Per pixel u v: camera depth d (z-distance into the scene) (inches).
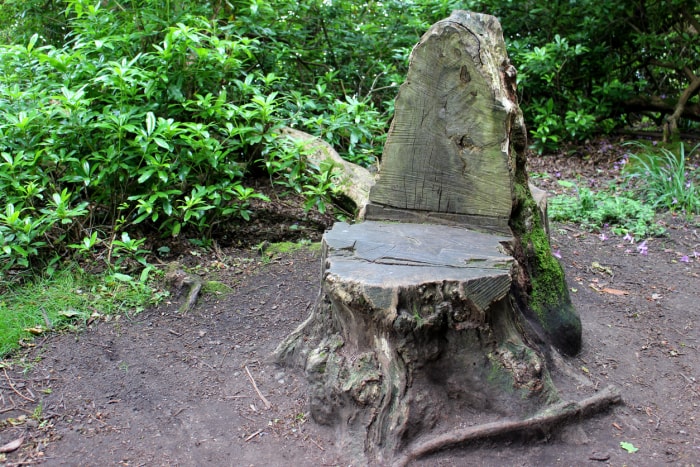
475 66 103.3
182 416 100.6
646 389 108.4
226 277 147.3
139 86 167.2
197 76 169.0
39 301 130.7
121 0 195.8
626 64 320.8
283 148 167.0
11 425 96.7
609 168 263.0
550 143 289.4
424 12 292.2
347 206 174.6
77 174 150.4
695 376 113.3
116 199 157.8
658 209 212.7
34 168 148.0
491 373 93.4
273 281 145.6
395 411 90.0
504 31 314.8
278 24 243.1
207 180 163.2
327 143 186.5
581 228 195.6
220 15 213.9
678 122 312.2
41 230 137.5
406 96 110.0
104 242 149.6
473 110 105.2
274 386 107.6
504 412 93.0
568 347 114.8
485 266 92.7
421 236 104.3
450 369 93.3
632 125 346.3
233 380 109.7
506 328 95.3
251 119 174.1
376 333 91.0
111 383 108.3
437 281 88.0
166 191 150.3
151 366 113.4
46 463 89.3
